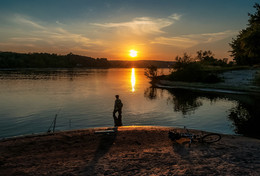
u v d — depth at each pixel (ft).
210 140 25.55
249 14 104.42
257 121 49.37
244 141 26.66
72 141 25.81
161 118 57.26
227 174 15.81
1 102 90.33
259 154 20.77
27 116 61.72
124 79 286.25
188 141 25.82
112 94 119.75
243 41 90.94
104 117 59.52
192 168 17.15
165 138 27.37
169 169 17.03
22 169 17.19
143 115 61.46
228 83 151.33
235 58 144.97
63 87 163.43
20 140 26.16
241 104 78.64
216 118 55.36
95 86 174.91
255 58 116.16
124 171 16.75
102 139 26.71
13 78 262.47
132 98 102.01
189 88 156.87
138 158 19.88
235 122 49.88
